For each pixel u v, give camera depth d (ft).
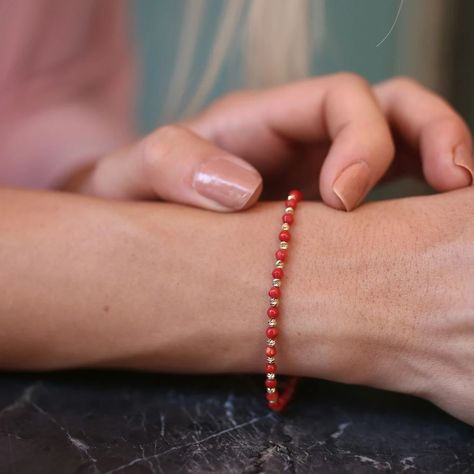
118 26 1.83
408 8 2.55
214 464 1.16
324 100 1.41
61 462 1.16
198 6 1.69
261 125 1.47
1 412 1.24
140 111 2.00
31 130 1.70
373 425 1.24
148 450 1.18
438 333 1.22
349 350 1.24
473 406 1.22
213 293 1.26
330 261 1.26
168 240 1.28
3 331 1.28
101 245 1.29
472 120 2.64
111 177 1.43
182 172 1.31
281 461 1.17
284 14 1.59
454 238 1.24
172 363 1.29
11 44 1.72
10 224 1.31
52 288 1.28
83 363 1.30
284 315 1.25
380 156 1.32
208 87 1.64
